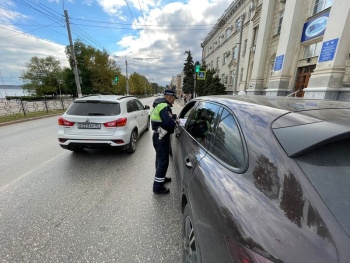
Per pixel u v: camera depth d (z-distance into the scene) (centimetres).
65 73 4197
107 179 361
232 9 2412
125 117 461
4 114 1292
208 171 147
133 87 5884
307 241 77
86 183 345
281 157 107
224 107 188
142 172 394
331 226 78
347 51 778
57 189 322
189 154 209
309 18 1048
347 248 71
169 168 414
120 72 4503
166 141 298
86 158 470
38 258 188
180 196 232
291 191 94
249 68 1841
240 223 95
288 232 82
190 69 4403
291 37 1128
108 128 435
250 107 158
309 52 1070
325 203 86
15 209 266
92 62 3666
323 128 107
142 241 213
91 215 256
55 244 206
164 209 271
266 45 1470
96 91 3812
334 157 102
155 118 299
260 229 88
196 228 138
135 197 301
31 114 1338
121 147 454
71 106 456
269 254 79
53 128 860
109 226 235
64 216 253
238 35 2278
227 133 159
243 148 130
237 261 89
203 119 235
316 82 863
